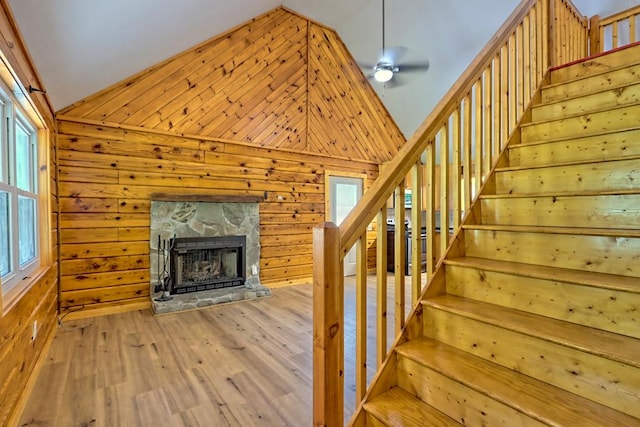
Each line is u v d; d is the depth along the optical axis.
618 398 1.05
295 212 5.20
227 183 4.51
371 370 2.36
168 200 3.95
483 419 1.19
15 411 1.78
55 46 2.16
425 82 5.29
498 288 1.56
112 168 3.72
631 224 1.49
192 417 1.81
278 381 2.20
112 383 2.16
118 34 2.49
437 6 4.19
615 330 1.21
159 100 3.97
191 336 2.98
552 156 2.13
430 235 1.73
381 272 1.48
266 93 4.81
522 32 2.52
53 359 2.49
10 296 1.90
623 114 2.00
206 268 4.42
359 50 5.45
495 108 2.30
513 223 1.90
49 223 2.88
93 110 3.60
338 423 1.25
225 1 3.22
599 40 3.62
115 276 3.72
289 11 4.88
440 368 1.32
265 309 3.84
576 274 1.38
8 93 1.97
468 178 1.98
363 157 6.01
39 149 2.84
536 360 1.24
